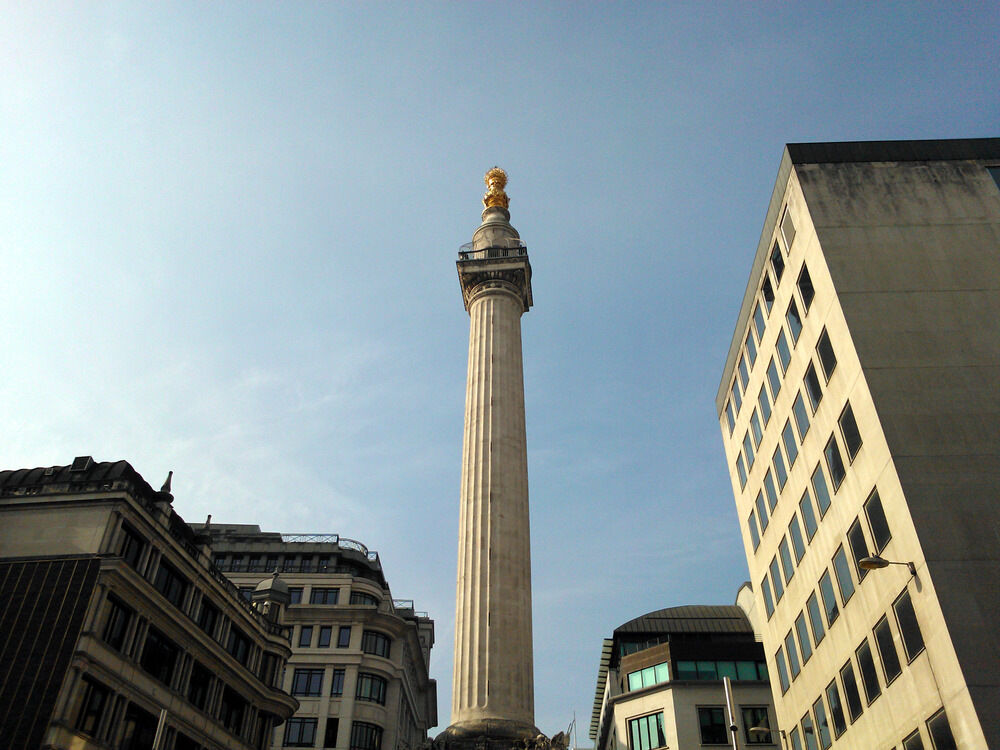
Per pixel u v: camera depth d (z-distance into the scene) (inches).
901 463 1138.0
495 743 1684.3
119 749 1437.0
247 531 3533.5
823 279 1363.2
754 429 1825.8
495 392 2192.4
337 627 2891.2
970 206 1393.9
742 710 2434.8
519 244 2541.8
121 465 1649.9
